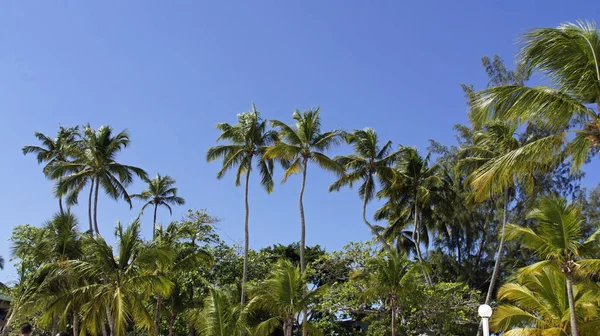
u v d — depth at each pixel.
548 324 20.70
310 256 45.38
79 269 22.88
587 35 11.65
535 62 12.19
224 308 23.22
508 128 29.64
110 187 35.50
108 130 36.62
